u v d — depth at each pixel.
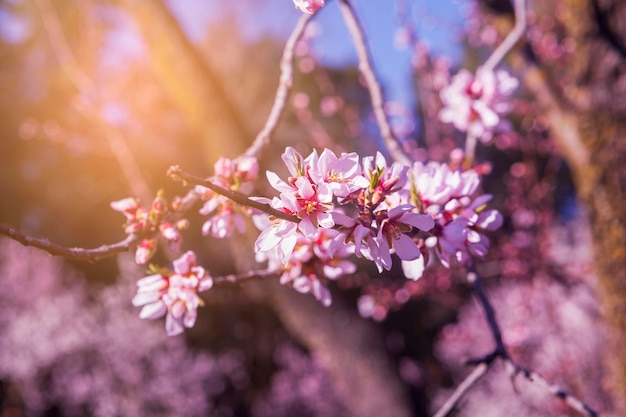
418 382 8.16
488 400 7.28
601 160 2.67
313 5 1.10
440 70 4.88
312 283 1.50
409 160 1.75
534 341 5.79
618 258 2.65
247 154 1.53
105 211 11.58
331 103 5.38
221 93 4.14
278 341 10.63
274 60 10.67
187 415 9.04
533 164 5.05
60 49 3.82
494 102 2.35
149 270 1.38
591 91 2.70
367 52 1.89
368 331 4.39
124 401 8.70
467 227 1.22
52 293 9.70
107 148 6.97
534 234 5.21
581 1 2.70
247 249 3.72
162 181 10.53
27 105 10.70
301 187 0.95
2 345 8.78
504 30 3.15
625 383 2.71
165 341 9.11
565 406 5.28
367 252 0.97
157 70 4.29
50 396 9.05
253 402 10.55
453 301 5.58
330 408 9.48
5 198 11.60
